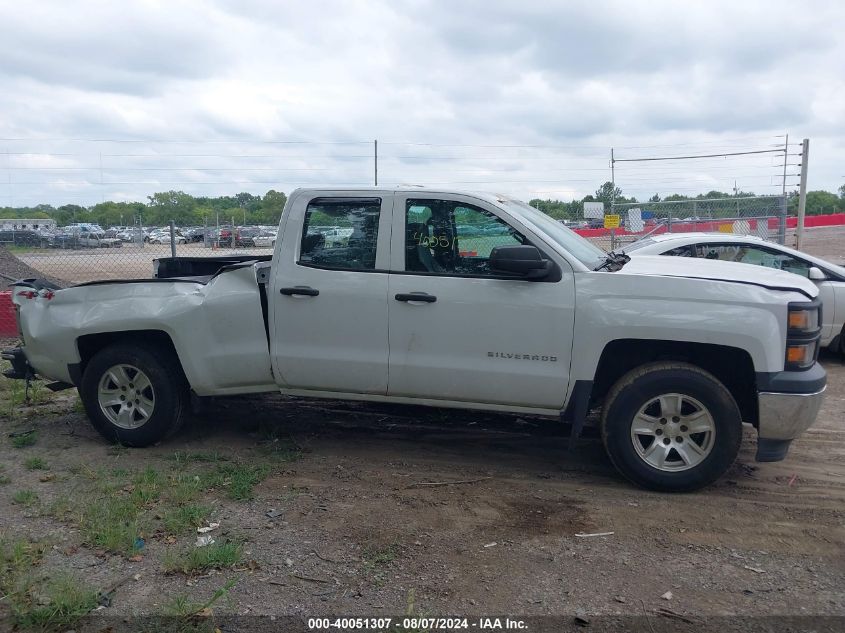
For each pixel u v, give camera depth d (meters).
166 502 4.73
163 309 5.55
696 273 5.04
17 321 6.12
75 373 5.96
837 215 31.92
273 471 5.33
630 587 3.74
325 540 4.23
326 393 5.47
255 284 5.46
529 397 5.04
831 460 5.62
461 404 5.22
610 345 4.96
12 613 3.45
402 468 5.43
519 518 4.56
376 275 5.22
